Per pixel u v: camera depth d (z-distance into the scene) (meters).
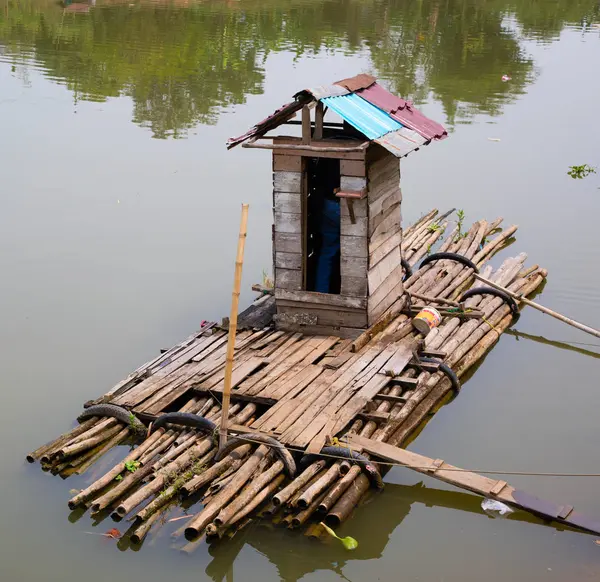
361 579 7.35
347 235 9.98
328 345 10.20
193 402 9.09
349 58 24.83
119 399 9.09
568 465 8.93
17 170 16.73
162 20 28.33
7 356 10.80
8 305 12.06
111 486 8.05
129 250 13.81
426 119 11.20
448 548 7.72
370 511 8.12
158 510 7.70
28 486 8.23
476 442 9.35
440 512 8.20
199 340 10.49
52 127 19.03
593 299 12.77
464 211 15.88
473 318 11.48
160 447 8.41
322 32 27.83
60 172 16.69
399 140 9.77
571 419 9.84
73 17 28.50
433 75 23.52
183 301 12.30
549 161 18.03
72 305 12.13
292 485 7.74
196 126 19.19
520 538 7.81
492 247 14.28
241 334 10.61
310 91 9.44
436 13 31.27
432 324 10.77
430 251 14.29
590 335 11.88
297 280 10.36
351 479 7.93
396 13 30.98
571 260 13.98
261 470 7.99
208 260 13.54
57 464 8.45
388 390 9.45
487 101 21.53
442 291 12.27
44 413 9.60
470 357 10.80
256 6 30.84
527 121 20.25
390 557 7.61
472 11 31.92
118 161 17.28
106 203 15.45
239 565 7.43
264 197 15.86
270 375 9.44
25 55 24.28
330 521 7.70
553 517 7.78
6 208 15.11
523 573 7.38
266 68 23.58
